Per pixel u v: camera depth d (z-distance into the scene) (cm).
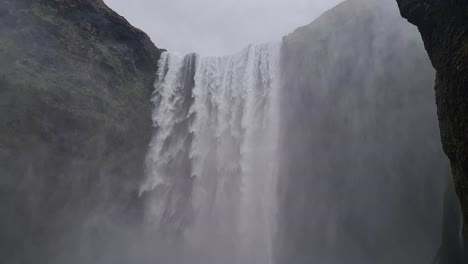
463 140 891
